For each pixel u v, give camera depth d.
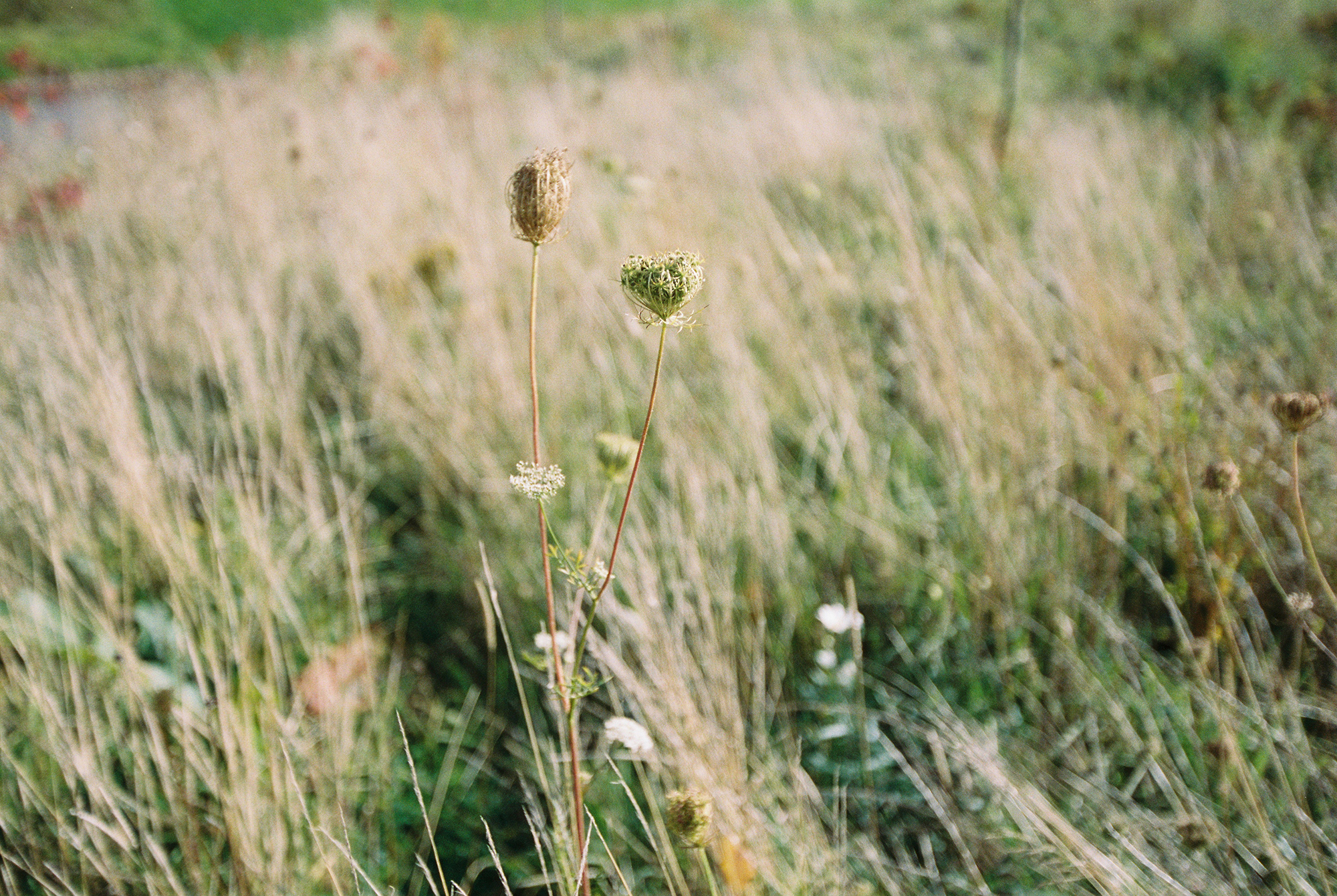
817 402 2.94
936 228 3.93
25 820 1.77
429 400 2.99
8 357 2.98
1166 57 7.30
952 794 1.91
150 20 14.87
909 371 3.01
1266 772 1.92
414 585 2.65
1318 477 2.30
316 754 1.93
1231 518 2.11
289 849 1.76
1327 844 1.58
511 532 2.60
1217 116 5.54
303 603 2.40
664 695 1.80
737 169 4.45
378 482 3.03
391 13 12.60
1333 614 2.04
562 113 5.45
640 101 6.10
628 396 3.03
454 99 5.94
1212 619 1.95
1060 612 2.22
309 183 4.19
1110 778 1.96
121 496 2.27
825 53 8.62
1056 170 4.36
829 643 2.26
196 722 1.83
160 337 3.26
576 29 12.06
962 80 7.68
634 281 1.17
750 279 3.24
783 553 2.36
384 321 3.20
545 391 2.92
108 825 1.76
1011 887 1.76
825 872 1.68
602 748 1.95
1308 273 3.20
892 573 2.43
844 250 3.78
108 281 3.52
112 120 6.18
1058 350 2.66
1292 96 6.04
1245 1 8.55
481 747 2.12
